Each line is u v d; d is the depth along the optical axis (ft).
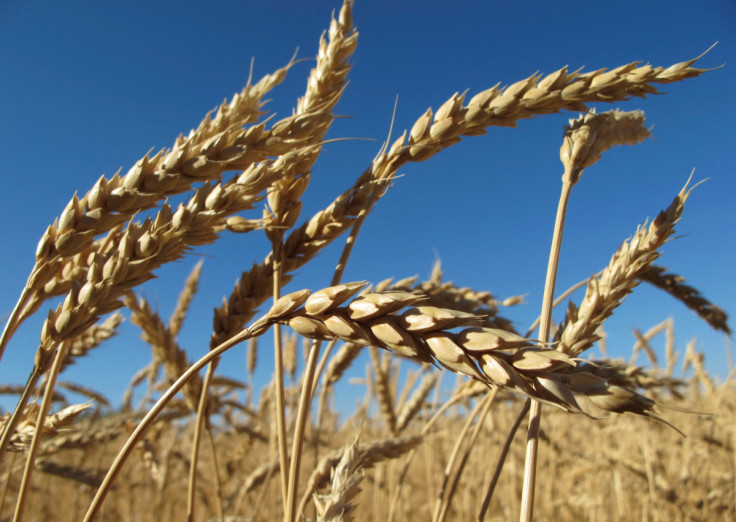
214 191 0.52
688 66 0.54
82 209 0.50
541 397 0.34
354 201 0.63
